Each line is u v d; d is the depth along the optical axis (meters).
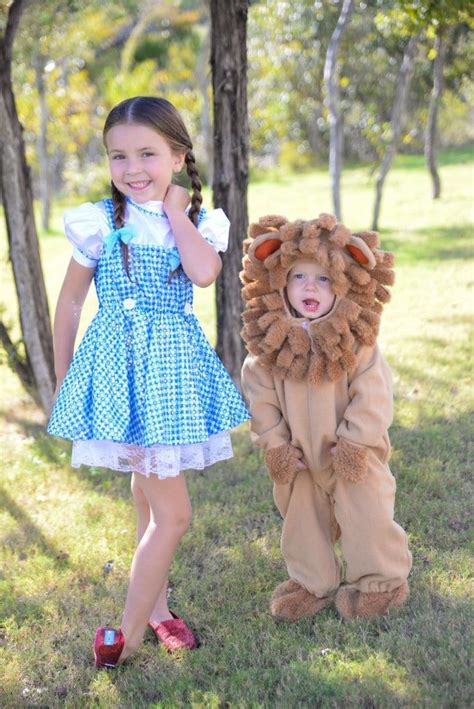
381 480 2.66
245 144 4.79
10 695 2.50
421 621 2.65
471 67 13.70
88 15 14.18
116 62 27.02
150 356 2.42
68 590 3.11
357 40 12.96
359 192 17.31
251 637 2.69
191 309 2.57
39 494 4.09
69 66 17.95
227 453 2.59
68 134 18.56
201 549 3.36
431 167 14.55
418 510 3.50
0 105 4.84
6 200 5.05
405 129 18.27
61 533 3.60
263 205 16.31
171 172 2.52
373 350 2.64
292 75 18.73
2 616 2.97
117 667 2.61
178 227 2.47
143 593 2.55
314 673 2.44
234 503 3.79
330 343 2.52
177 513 2.57
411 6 5.25
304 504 2.76
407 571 2.76
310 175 23.25
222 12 4.57
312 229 2.52
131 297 2.46
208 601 2.96
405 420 4.62
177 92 25.33
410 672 2.40
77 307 2.60
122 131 2.43
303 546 2.78
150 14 25.17
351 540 2.68
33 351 5.25
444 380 5.29
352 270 2.55
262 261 2.67
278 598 2.82
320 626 2.74
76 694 2.50
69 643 2.77
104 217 2.51
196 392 2.47
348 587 2.83
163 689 2.46
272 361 2.64
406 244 10.55
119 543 3.46
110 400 2.40
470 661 2.40
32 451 4.70
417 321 6.82
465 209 13.20
